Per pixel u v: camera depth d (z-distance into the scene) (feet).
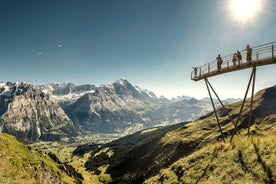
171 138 605.31
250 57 110.63
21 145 480.64
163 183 139.23
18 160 406.82
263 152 91.50
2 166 369.71
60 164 618.03
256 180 80.38
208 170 108.68
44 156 572.92
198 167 120.26
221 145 125.08
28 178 377.30
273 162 82.02
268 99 544.62
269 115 421.59
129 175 577.84
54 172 473.26
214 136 430.61
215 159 113.09
